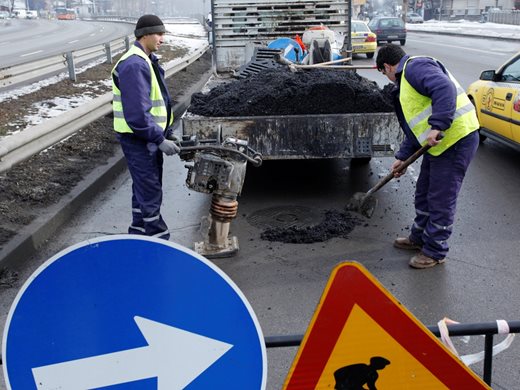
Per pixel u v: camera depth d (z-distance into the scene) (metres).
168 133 4.54
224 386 1.69
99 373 1.65
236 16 9.70
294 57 8.73
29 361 1.63
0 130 7.73
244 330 1.67
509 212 5.54
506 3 67.88
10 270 4.37
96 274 1.62
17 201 5.50
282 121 5.46
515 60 7.13
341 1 9.60
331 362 1.79
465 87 12.48
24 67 10.45
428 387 1.83
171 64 13.37
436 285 4.09
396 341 1.78
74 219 5.56
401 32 27.41
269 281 4.19
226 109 5.57
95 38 33.47
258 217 5.48
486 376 2.13
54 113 9.02
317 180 6.69
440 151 4.12
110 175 6.89
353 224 5.24
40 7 117.62
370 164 7.38
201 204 5.99
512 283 4.11
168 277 1.64
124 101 4.00
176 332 1.66
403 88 4.14
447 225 4.29
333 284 1.73
